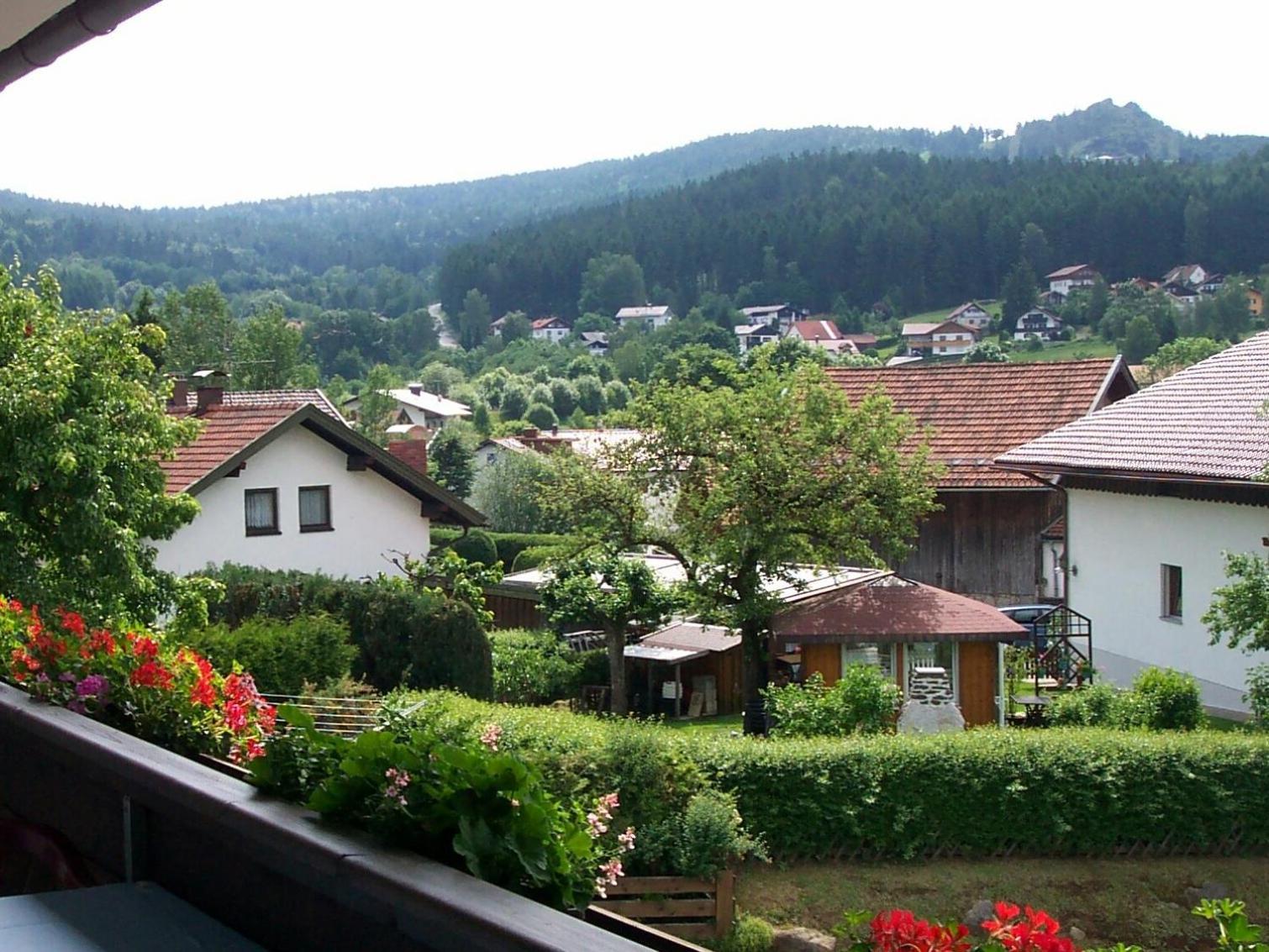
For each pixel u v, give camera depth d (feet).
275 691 50.72
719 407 68.23
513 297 508.12
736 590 67.62
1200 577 64.90
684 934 36.60
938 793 41.68
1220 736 44.06
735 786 40.65
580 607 73.92
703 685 79.41
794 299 455.63
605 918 7.85
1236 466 59.47
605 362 376.07
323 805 8.43
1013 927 9.53
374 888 7.34
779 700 53.78
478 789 8.18
